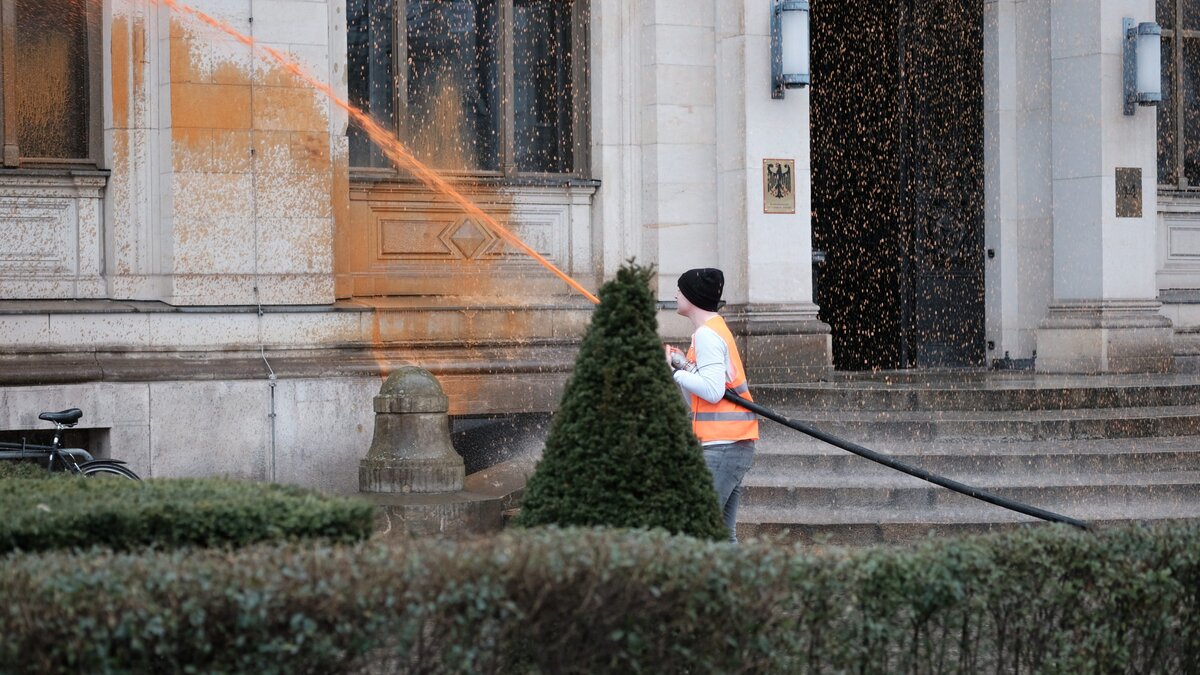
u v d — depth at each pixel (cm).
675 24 3209
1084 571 1434
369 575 1168
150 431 2564
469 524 2352
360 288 2995
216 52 2658
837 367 3981
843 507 2542
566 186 3197
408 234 3056
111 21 2675
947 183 3869
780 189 3216
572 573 1195
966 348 3866
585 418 1595
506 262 3158
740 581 1248
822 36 4000
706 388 1981
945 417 2852
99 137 2722
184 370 2605
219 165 2662
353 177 2975
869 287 3962
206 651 1119
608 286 1628
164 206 2664
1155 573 1450
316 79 2741
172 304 2634
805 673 1316
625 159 3231
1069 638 1433
